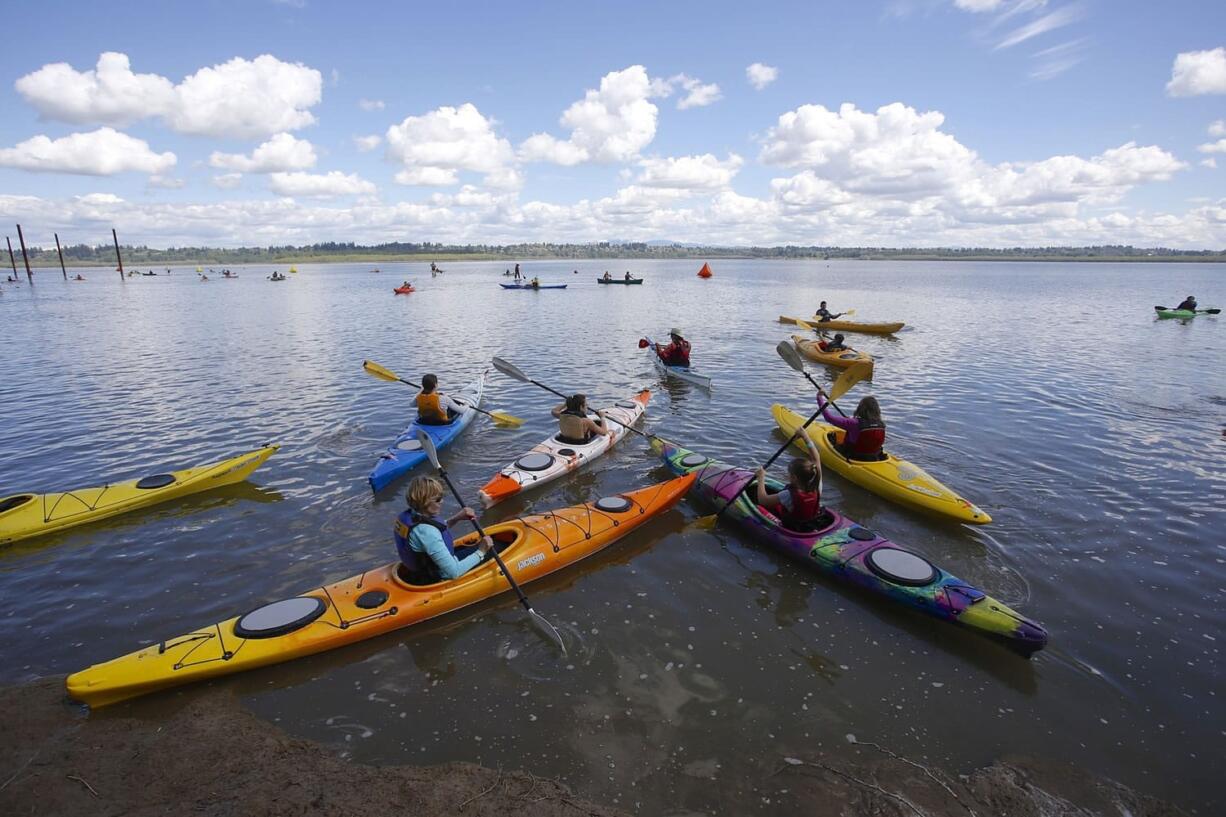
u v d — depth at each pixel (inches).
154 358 719.7
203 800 144.4
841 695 186.9
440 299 1636.3
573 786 152.8
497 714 178.2
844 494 326.6
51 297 1838.1
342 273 4421.8
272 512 305.3
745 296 1715.1
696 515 309.7
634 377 609.0
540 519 275.0
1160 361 685.9
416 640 212.2
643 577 252.7
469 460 377.4
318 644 201.8
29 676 192.1
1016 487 329.4
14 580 244.5
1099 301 1592.0
